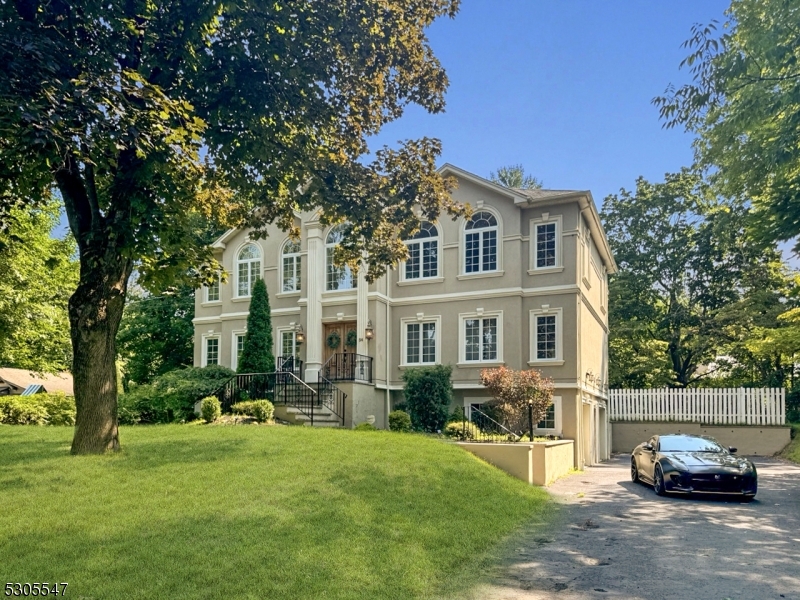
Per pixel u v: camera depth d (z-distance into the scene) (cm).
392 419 1773
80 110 820
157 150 940
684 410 2862
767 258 3441
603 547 845
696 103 1302
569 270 2086
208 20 1005
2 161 880
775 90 1346
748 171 1414
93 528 705
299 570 626
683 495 1377
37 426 1675
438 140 1402
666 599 621
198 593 555
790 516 1106
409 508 916
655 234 3762
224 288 2639
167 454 1120
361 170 1364
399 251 1452
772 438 2667
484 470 1280
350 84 1295
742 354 3481
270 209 1466
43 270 2391
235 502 829
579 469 2011
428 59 1344
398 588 621
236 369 2475
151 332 3262
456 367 2184
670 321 3672
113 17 941
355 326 2317
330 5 1095
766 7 1257
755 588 656
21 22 892
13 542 655
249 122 1151
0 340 2220
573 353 2048
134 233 1025
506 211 2173
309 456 1130
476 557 765
